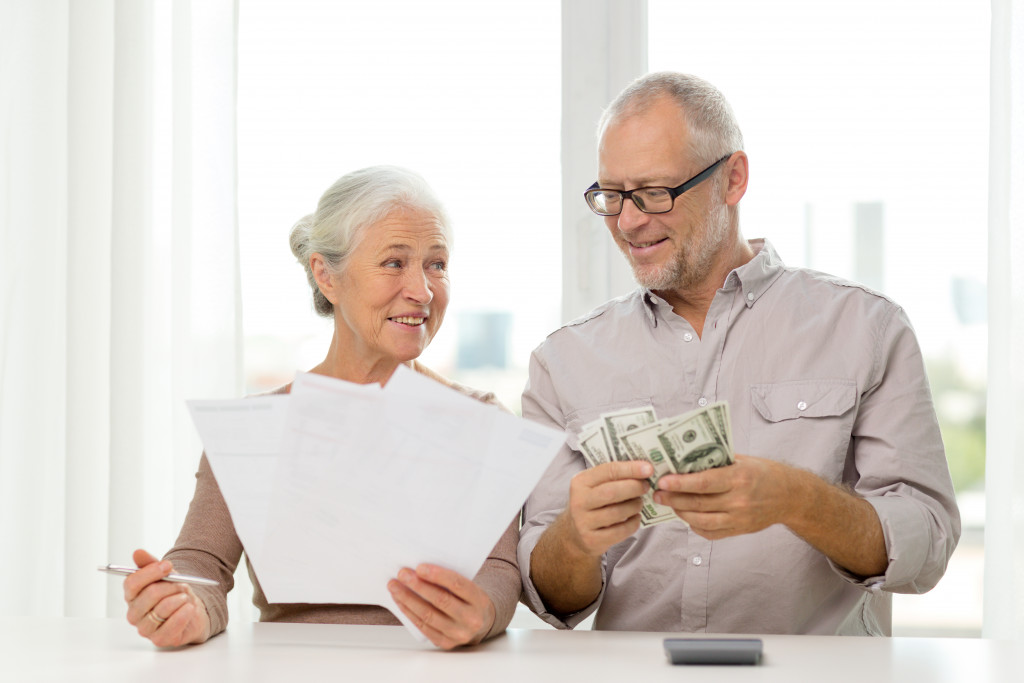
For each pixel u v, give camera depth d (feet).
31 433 7.72
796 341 5.33
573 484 3.97
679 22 7.47
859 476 5.33
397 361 5.53
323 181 7.77
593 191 5.35
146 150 7.52
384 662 3.61
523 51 7.74
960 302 7.30
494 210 7.71
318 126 7.79
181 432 7.32
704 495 3.92
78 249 7.57
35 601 7.71
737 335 5.43
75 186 7.60
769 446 5.20
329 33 7.87
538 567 4.74
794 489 4.11
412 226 5.30
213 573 4.90
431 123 7.79
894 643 3.89
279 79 7.85
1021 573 6.55
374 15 7.87
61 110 7.87
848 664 3.50
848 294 5.42
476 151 7.75
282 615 5.09
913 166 7.35
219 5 7.50
